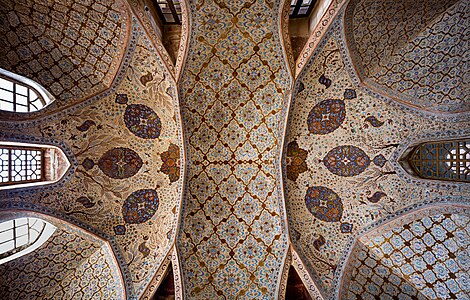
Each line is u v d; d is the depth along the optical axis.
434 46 4.73
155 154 5.62
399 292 5.02
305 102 5.37
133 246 5.43
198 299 5.31
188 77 5.25
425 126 4.90
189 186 5.55
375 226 5.28
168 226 5.53
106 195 5.45
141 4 4.77
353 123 5.34
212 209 5.57
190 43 5.02
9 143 4.52
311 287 5.17
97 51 4.97
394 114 5.11
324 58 5.04
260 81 5.32
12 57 4.52
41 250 5.04
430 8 4.57
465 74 4.54
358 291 5.11
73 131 5.20
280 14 4.82
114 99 5.34
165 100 5.38
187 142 5.52
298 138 5.53
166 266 5.32
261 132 5.51
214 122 5.50
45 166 5.28
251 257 5.47
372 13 4.64
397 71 5.01
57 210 5.09
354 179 5.44
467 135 4.50
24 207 4.70
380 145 5.25
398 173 5.19
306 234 5.48
